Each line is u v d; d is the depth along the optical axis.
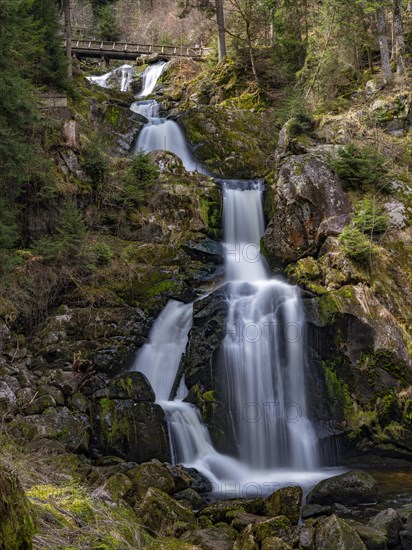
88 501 5.82
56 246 13.23
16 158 12.47
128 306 13.03
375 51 22.67
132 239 15.49
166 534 6.91
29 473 6.45
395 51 20.91
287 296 12.83
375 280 13.20
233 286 13.39
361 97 19.77
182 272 14.40
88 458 9.92
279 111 21.09
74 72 22.70
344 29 21.19
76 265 13.42
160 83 30.47
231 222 16.86
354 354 12.13
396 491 9.64
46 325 12.28
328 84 20.81
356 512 8.50
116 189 15.77
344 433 11.85
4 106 12.38
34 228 14.31
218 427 11.25
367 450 11.80
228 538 7.03
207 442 11.03
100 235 15.11
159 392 11.94
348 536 6.68
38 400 10.18
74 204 14.26
